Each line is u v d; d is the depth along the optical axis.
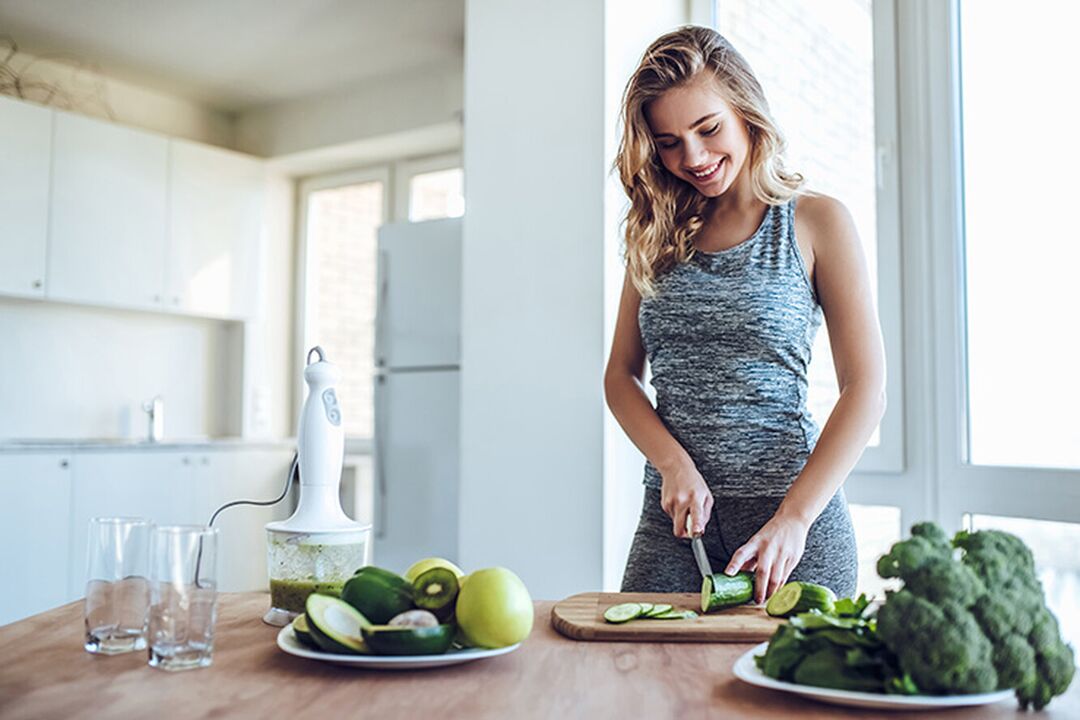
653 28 3.13
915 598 0.77
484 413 3.11
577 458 2.92
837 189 2.78
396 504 4.09
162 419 4.96
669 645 1.03
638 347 1.69
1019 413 2.37
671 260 1.57
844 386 1.45
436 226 4.05
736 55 1.49
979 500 2.42
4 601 3.75
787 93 2.94
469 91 3.21
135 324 4.88
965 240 2.50
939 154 2.54
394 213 5.22
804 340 1.52
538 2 3.07
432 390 4.01
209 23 4.24
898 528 2.59
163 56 4.62
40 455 3.87
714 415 1.52
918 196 2.58
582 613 1.13
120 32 4.35
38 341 4.48
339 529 1.11
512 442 3.04
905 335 2.60
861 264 1.49
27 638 1.04
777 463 1.50
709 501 1.41
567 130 2.99
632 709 0.78
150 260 4.64
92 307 4.69
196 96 5.16
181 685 0.84
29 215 4.16
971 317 2.48
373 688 0.84
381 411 4.17
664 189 1.56
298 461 1.15
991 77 2.45
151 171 4.65
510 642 0.94
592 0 2.96
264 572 4.71
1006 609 0.77
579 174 2.96
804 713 0.77
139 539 0.99
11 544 3.77
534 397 3.01
